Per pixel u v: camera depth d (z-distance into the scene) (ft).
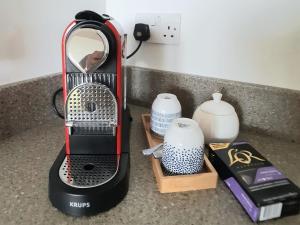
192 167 1.59
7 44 2.03
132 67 2.86
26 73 2.22
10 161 1.82
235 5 2.25
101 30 1.37
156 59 2.76
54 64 2.45
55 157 1.89
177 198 1.53
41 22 2.25
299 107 2.16
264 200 1.33
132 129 2.42
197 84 2.54
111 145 1.67
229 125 2.03
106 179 1.45
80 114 1.55
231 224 1.35
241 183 1.46
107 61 1.49
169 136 1.61
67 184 1.40
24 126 2.23
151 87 2.81
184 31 2.53
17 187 1.56
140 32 2.65
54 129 2.33
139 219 1.36
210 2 2.34
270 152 2.09
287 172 1.82
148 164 1.86
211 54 2.47
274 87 2.27
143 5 2.66
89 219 1.35
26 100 2.19
